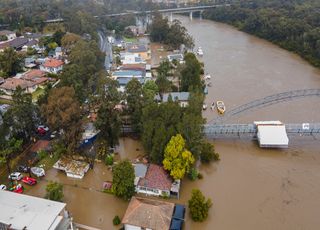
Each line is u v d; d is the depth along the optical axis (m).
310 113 104.38
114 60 158.88
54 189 64.00
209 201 62.66
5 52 137.62
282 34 185.88
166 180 68.62
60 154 80.44
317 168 77.62
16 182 72.38
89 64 125.75
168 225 56.03
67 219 55.78
